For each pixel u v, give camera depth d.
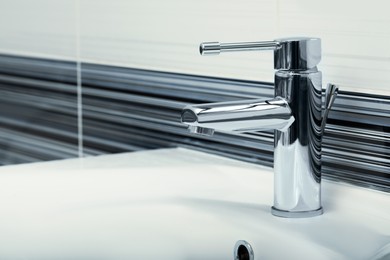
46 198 1.11
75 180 1.18
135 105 1.41
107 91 1.47
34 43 1.62
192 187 1.14
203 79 1.25
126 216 1.08
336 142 1.04
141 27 1.37
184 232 1.06
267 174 1.15
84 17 1.49
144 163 1.26
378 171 0.99
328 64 1.04
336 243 0.89
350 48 1.00
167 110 1.34
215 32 1.22
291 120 0.96
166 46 1.32
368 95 0.99
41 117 1.64
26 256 1.04
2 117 1.76
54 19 1.56
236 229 1.00
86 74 1.51
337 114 1.03
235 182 1.15
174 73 1.31
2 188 1.15
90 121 1.52
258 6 1.14
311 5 1.05
